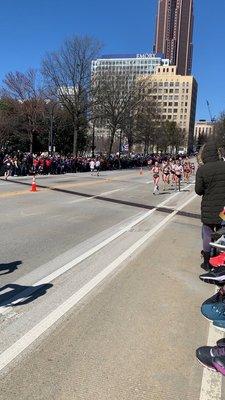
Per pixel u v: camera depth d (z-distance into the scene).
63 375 3.88
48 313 5.34
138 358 4.25
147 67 136.38
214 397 3.63
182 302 5.93
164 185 32.31
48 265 7.66
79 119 63.16
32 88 70.00
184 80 145.00
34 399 3.50
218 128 85.94
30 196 19.12
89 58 61.28
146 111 79.88
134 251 9.14
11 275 6.94
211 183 7.13
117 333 4.82
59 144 80.62
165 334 4.84
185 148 149.88
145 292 6.32
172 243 10.23
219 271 5.18
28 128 70.06
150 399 3.56
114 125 70.00
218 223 7.17
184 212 16.58
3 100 71.50
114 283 6.72
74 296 6.02
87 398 3.54
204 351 4.16
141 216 14.88
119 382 3.80
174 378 3.90
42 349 4.37
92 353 4.32
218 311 4.93
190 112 149.12
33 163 37.50
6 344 4.45
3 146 74.31
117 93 68.31
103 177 38.59
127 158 71.44
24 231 10.82
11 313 5.30
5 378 3.80
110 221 13.39
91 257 8.41
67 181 30.41
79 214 14.50
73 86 61.53
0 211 14.07
